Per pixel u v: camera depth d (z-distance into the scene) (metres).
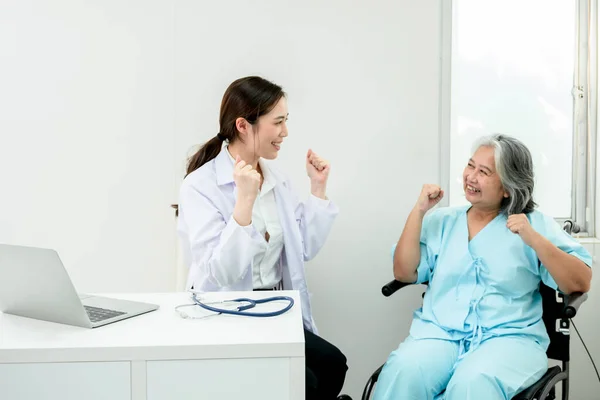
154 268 2.35
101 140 2.30
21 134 2.29
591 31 2.40
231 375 1.13
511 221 1.76
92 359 1.11
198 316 1.33
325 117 2.31
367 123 2.31
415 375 1.65
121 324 1.27
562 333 1.81
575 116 2.42
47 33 2.27
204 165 1.90
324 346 1.77
